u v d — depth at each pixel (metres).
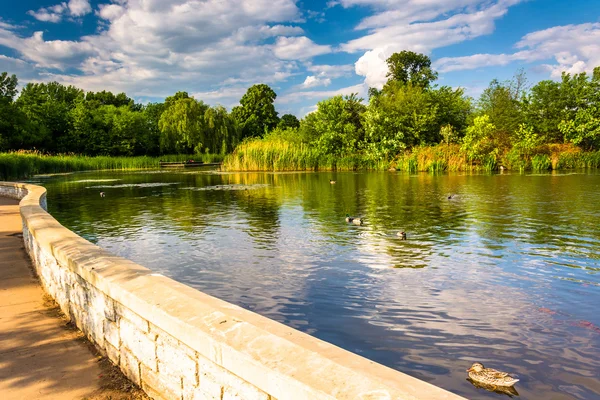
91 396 3.27
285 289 6.59
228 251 9.01
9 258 7.60
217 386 2.58
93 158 52.00
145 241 10.11
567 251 8.59
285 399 2.09
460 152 37.25
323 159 40.16
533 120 44.28
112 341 3.76
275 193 20.56
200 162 58.53
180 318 2.83
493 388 3.83
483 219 12.32
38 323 4.70
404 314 5.56
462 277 7.04
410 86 49.19
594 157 36.66
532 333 4.96
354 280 6.96
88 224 12.55
